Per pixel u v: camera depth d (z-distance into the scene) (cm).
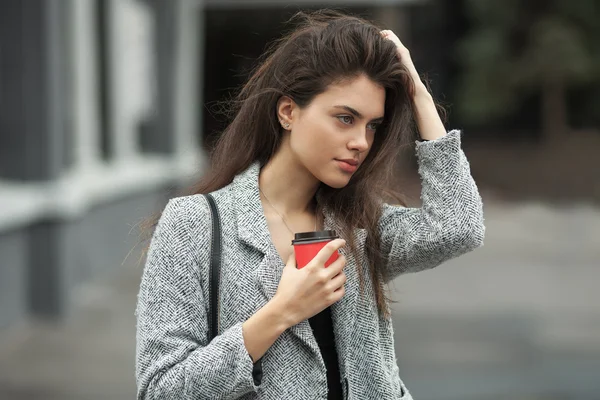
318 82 286
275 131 307
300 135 292
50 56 1127
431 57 4172
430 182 309
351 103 284
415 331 1079
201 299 289
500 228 2267
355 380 298
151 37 1922
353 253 305
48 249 1132
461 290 1375
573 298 1302
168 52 1988
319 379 289
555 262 1683
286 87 294
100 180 1372
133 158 1795
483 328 1095
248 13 3466
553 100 3747
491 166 3584
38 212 1102
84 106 1367
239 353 272
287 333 288
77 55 1331
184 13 2061
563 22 3628
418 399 803
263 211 305
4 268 1043
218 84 3628
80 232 1266
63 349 993
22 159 1122
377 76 288
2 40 1125
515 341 1027
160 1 1958
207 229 295
